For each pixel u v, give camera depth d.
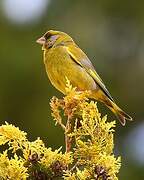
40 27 19.89
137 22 21.05
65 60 8.47
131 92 19.83
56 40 8.69
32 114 18.41
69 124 6.35
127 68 20.12
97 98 8.57
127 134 18.83
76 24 20.03
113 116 17.94
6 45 19.19
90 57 19.48
